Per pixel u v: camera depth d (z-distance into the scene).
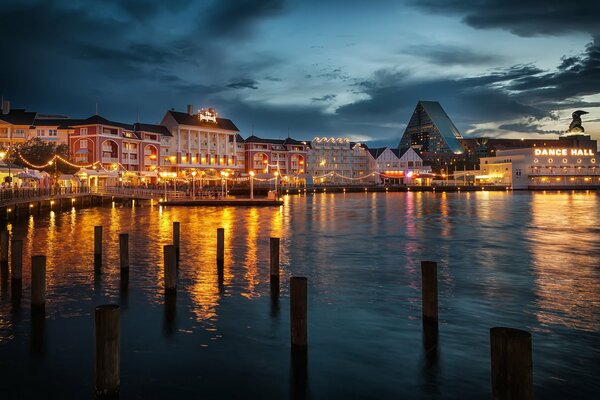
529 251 28.58
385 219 51.88
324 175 163.12
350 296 17.34
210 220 50.94
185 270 22.12
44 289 15.63
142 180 109.56
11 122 99.69
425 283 14.02
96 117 105.00
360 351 11.91
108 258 25.55
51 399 9.58
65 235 36.31
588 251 28.56
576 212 61.47
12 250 18.72
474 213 60.47
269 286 18.92
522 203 83.62
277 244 19.50
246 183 129.62
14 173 57.66
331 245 31.28
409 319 14.46
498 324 13.98
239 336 13.07
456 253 27.80
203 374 10.67
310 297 17.22
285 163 155.38
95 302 16.56
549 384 10.02
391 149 169.38
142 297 17.20
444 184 171.75
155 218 53.56
